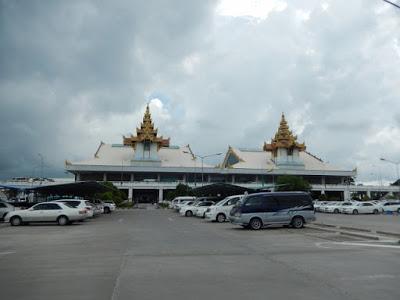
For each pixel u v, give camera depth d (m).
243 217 26.12
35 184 101.56
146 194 119.88
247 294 8.24
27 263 12.51
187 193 93.50
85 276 10.24
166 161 119.38
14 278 10.08
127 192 110.88
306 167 122.69
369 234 21.83
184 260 12.88
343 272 10.57
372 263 12.02
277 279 9.73
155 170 111.94
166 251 15.23
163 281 9.56
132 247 16.58
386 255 13.73
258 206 26.45
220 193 63.19
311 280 9.58
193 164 118.56
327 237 20.88
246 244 17.59
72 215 31.36
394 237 20.50
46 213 31.17
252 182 117.25
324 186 117.12
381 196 126.75
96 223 34.09
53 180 114.38
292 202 27.00
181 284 9.22
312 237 20.89
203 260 12.86
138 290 8.65
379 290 8.54
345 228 26.34
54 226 30.39
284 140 120.69
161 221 37.03
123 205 83.19
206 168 113.56
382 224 32.25
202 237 21.09
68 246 17.17
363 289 8.63
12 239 20.61
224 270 11.00
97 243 18.28
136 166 111.38
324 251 14.91
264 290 8.59
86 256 13.95
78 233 24.08
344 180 126.44
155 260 12.90
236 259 13.04
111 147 124.19
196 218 42.81
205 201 47.06
